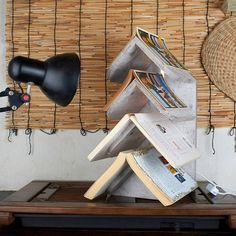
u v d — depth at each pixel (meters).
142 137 1.19
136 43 1.06
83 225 1.07
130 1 1.42
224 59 1.38
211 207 1.01
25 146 1.46
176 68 1.08
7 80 1.45
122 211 1.01
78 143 1.45
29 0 1.44
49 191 1.23
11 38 1.44
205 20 1.41
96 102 1.44
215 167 1.42
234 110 1.41
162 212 1.00
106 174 1.07
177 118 1.13
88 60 1.43
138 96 1.11
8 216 1.02
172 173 1.15
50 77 1.08
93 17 1.43
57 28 1.44
